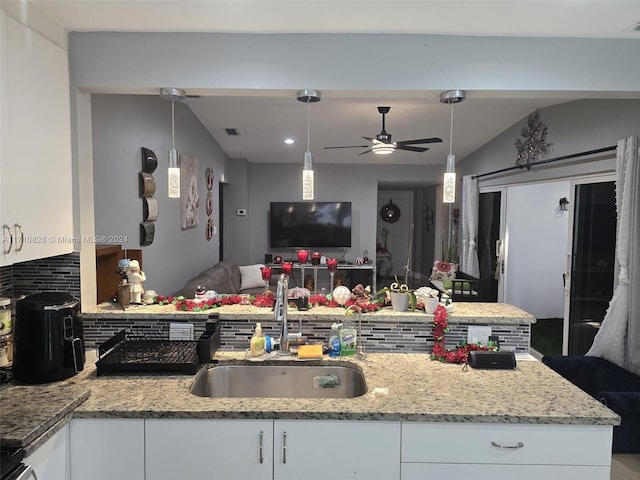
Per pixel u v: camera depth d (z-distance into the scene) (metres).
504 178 5.29
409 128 5.21
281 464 1.57
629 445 2.62
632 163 2.86
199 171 4.79
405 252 9.99
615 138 3.25
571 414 1.54
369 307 2.22
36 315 1.72
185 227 4.17
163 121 3.54
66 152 1.97
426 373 1.91
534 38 2.00
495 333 2.19
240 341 2.20
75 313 1.83
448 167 2.16
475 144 5.94
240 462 1.57
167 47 2.01
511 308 2.35
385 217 9.91
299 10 1.76
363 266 6.60
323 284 6.11
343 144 5.96
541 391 1.73
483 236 6.00
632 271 2.87
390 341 2.19
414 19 1.84
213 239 5.53
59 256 2.10
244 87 2.03
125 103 2.81
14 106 1.61
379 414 1.54
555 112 4.11
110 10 1.78
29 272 2.12
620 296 2.99
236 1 1.69
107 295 2.52
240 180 6.86
